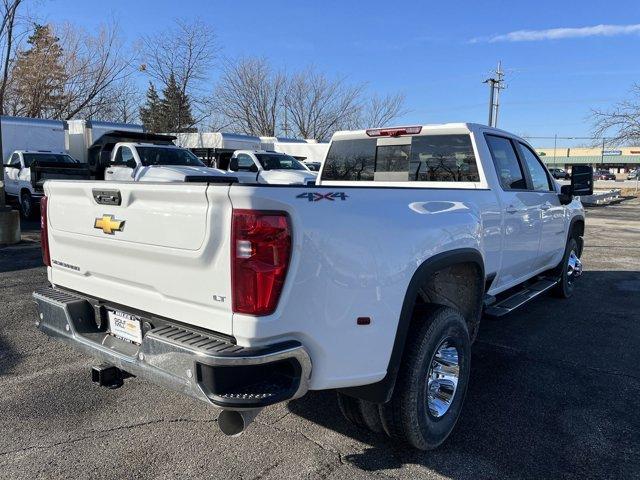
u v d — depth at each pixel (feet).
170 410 12.00
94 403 12.28
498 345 16.85
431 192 11.14
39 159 53.31
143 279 8.98
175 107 105.09
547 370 14.79
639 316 20.38
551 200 18.38
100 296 10.06
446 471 9.84
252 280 7.47
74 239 10.32
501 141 15.67
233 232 7.51
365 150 16.67
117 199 9.10
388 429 9.96
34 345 15.96
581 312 20.81
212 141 73.26
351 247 8.43
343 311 8.37
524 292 17.39
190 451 10.33
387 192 9.71
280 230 7.54
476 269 12.37
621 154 331.36
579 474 9.82
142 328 9.33
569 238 21.53
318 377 8.32
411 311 9.51
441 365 10.73
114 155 45.50
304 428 11.31
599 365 15.23
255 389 7.73
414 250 9.55
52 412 11.82
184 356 7.80
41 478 9.36
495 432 11.32
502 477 9.69
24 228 42.96
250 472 9.67
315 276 7.97
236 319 7.64
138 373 8.66
